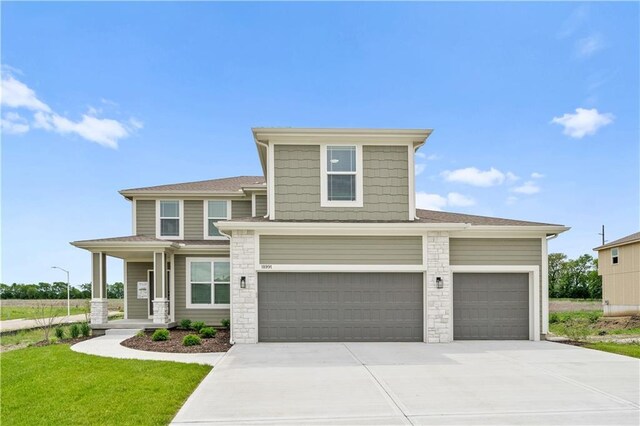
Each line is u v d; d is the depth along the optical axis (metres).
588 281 42.94
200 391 7.04
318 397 6.69
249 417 5.80
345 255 12.38
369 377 7.95
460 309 13.10
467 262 13.16
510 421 5.68
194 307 16.81
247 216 18.62
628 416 5.89
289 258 12.29
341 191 13.20
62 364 9.27
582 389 7.17
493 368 8.75
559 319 22.42
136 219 18.42
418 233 12.48
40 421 5.68
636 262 23.67
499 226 13.03
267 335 12.26
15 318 27.89
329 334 12.34
